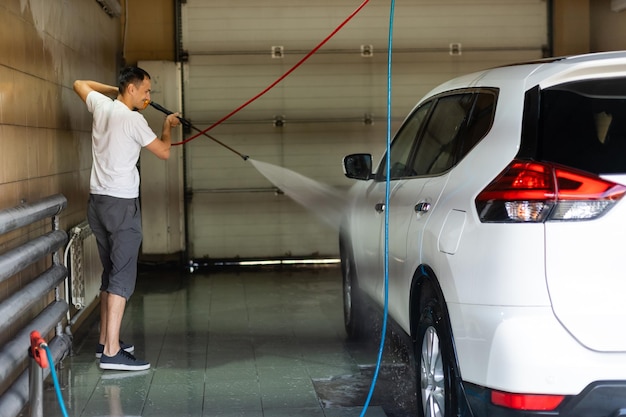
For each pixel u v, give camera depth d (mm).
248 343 5574
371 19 9547
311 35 9523
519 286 2604
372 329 5480
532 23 9727
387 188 3584
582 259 2570
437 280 3105
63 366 4980
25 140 4512
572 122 2752
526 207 2631
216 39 9445
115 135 4801
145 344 5582
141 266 9375
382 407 4109
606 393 2541
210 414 4031
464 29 9656
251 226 9562
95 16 7340
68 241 5480
